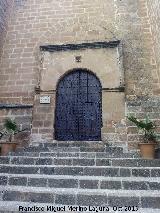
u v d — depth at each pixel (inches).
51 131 333.4
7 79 371.2
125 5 389.4
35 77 366.9
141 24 374.6
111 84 340.2
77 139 335.9
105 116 327.0
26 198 169.8
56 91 354.3
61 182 182.9
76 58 360.8
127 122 319.3
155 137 273.7
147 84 337.7
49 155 263.9
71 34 384.2
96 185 179.5
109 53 356.2
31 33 395.5
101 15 388.5
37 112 343.0
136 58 353.1
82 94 352.5
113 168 197.8
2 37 391.9
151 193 163.3
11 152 270.4
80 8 398.9
